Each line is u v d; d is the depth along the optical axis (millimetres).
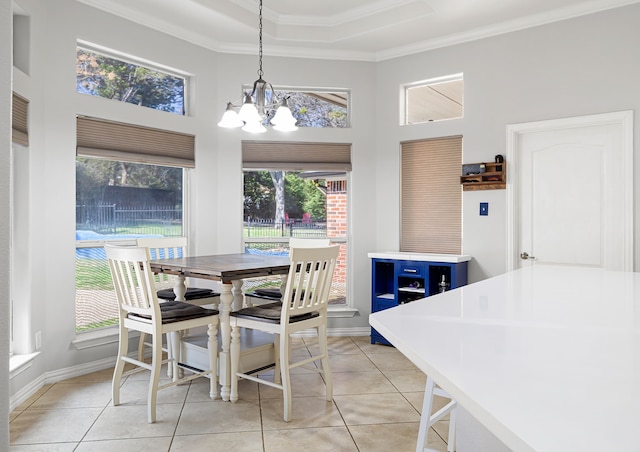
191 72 4250
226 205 4469
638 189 3504
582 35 3711
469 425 1316
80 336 3516
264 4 4055
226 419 2662
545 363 798
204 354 3201
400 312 1261
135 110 3836
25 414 2730
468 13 3826
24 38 3068
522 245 4035
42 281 3229
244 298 4047
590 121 3668
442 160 4426
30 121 3084
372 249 4707
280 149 4586
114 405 2859
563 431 542
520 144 4051
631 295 1559
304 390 3125
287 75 4578
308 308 2836
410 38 4344
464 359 822
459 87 4418
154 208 4109
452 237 4371
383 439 2418
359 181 4691
